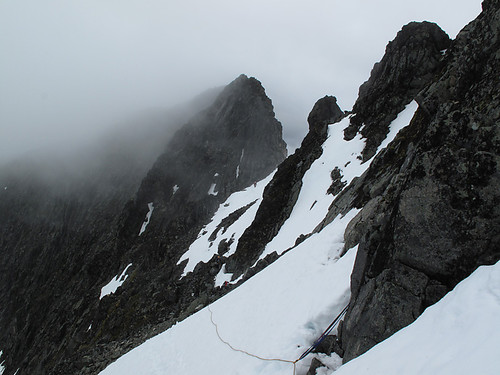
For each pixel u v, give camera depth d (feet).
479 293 22.06
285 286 53.21
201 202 276.21
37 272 367.25
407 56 121.90
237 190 289.53
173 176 304.30
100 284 254.06
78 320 220.23
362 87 164.96
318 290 43.78
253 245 139.64
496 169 27.27
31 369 210.79
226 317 59.57
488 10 49.21
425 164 31.73
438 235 29.30
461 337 19.36
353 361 26.07
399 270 30.68
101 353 122.01
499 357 15.47
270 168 319.88
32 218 430.20
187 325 71.05
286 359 35.99
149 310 150.71
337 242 54.70
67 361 131.75
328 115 200.13
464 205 28.45
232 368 41.88
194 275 154.61
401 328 27.73
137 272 225.97
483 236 27.12
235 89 359.66
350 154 125.18
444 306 23.71
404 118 113.80
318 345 35.27
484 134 28.76
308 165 147.84
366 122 133.80
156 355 65.41
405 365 20.66
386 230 34.45
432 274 29.25
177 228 259.60
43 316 290.76
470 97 44.55
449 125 31.55
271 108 371.76
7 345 302.66
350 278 39.73
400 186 39.14
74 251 358.02
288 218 129.70
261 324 47.65
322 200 111.86
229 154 312.71
